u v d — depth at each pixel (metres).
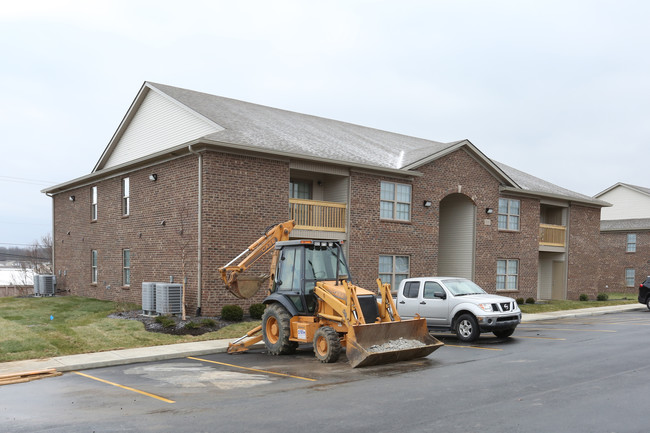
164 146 23.67
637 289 44.00
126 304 21.55
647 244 43.62
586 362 11.43
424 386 9.19
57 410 8.05
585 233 33.31
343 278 13.04
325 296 12.02
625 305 29.33
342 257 13.35
